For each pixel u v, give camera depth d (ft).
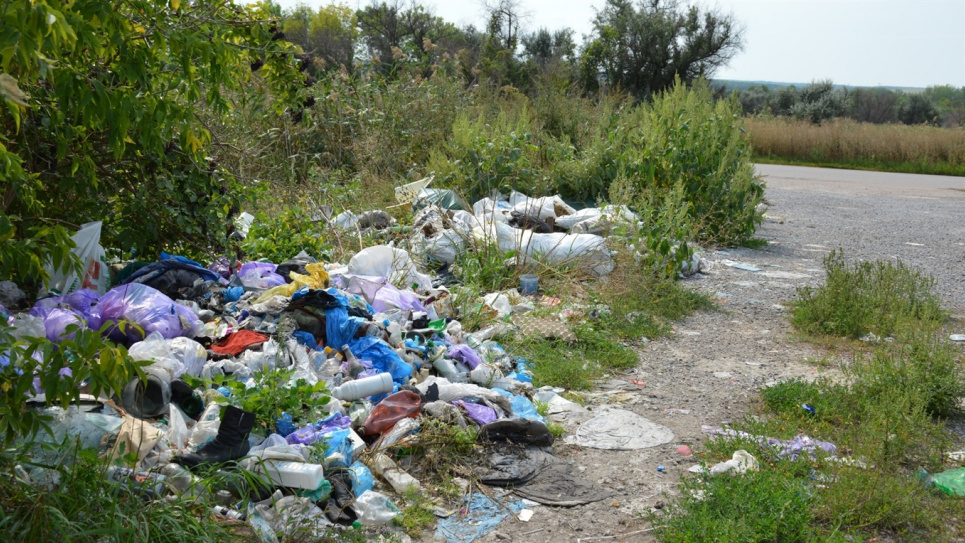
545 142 40.55
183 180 19.48
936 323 21.91
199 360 14.33
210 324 16.25
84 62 13.07
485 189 34.24
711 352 20.53
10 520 9.19
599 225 28.45
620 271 24.95
